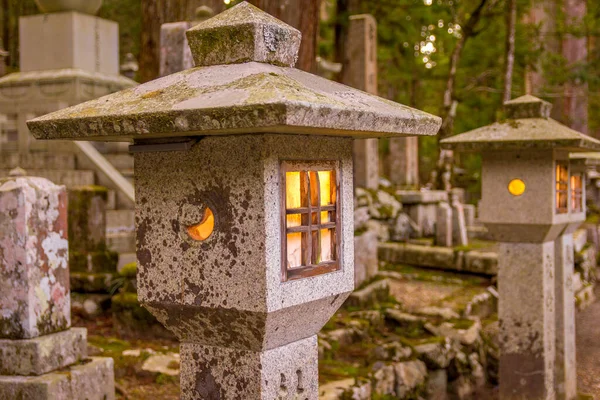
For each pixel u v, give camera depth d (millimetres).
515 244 5254
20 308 3934
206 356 2662
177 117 2172
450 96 14094
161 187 2557
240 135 2367
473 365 6785
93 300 6930
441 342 6605
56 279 4137
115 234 8625
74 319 6812
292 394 2711
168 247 2562
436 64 18641
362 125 2314
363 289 8016
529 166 5047
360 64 12539
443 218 10891
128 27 17141
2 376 3934
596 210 16156
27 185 3961
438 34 17297
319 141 2572
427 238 11797
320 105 2111
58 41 10508
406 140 15289
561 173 5273
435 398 6324
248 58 2498
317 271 2580
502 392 5371
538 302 5207
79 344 4227
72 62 10461
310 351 2805
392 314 7531
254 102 2045
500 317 5336
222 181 2418
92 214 7223
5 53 13227
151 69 7965
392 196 12008
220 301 2459
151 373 5281
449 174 14031
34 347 3908
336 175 2672
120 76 11344
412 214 12039
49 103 10117
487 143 4930
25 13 16078
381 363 5926
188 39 2643
